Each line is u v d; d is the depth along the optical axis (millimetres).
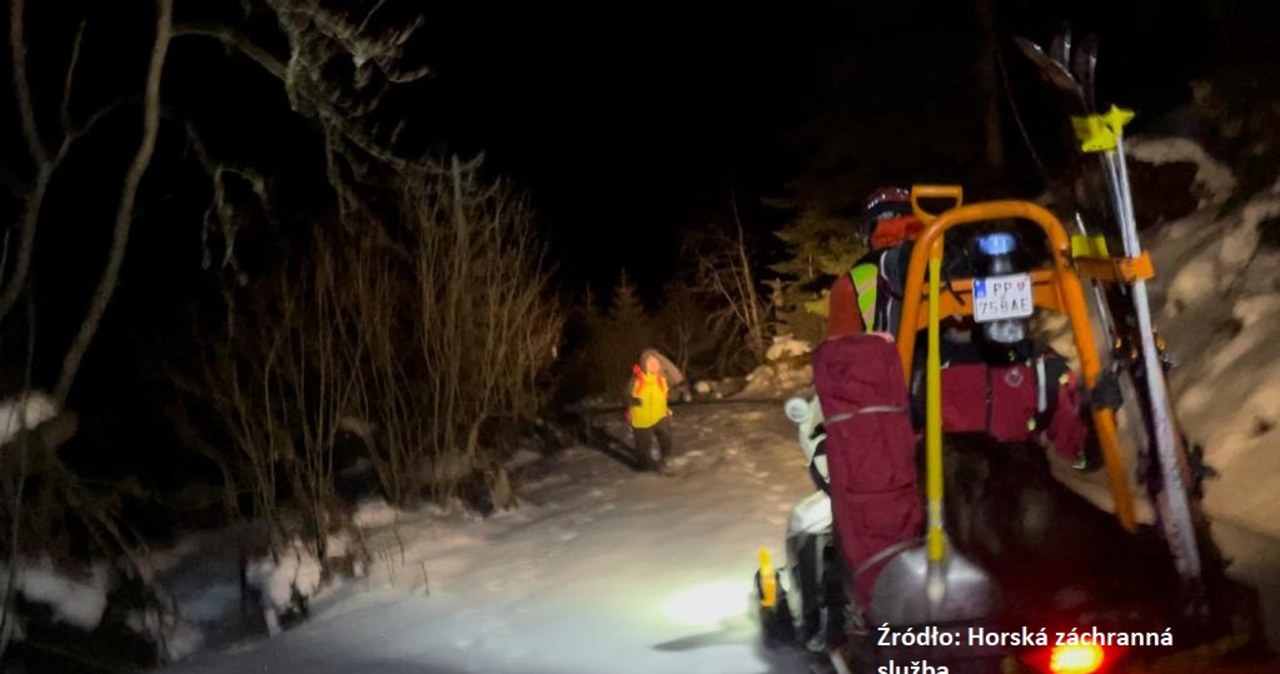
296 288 9445
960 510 4375
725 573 7758
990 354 4574
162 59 8789
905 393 4230
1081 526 4344
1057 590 4125
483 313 11430
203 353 8977
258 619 7957
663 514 9750
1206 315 9062
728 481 10875
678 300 21203
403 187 11289
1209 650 3795
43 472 7902
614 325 19719
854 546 4191
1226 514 6688
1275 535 6191
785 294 20422
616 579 7883
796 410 5098
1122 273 4055
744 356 20984
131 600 7863
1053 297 4547
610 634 6691
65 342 10797
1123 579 4176
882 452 4160
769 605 6062
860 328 4730
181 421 9438
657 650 6285
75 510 8281
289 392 9891
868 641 4211
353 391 10227
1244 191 10062
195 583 8641
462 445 11227
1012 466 4488
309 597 8258
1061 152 16016
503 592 7902
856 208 19109
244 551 8914
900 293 4539
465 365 11125
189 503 10305
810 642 5395
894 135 18422
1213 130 11039
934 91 18031
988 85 17234
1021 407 4547
